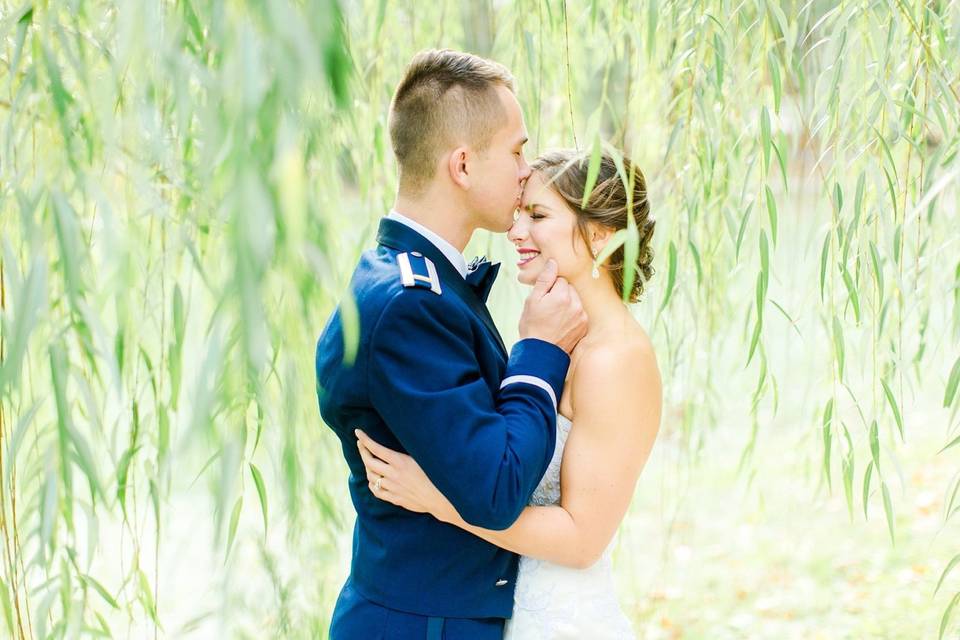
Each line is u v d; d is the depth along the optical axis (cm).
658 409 176
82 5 159
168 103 173
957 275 217
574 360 175
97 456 178
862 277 223
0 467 164
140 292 187
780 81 208
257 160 101
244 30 101
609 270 177
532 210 177
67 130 147
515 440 151
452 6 278
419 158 168
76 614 172
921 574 388
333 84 106
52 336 149
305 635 205
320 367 170
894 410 210
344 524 236
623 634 178
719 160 238
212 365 117
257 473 185
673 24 224
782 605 377
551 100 274
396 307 153
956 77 207
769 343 262
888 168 224
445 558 165
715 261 265
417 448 150
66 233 137
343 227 141
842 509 461
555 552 165
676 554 423
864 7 201
